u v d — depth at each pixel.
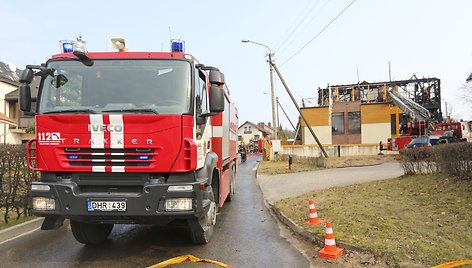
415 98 42.44
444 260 5.20
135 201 5.14
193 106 5.57
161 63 5.69
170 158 5.24
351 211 8.25
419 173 11.84
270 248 6.52
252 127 100.19
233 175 12.72
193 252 6.25
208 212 6.34
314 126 40.31
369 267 5.33
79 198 5.18
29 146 5.55
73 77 5.66
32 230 7.80
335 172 18.75
